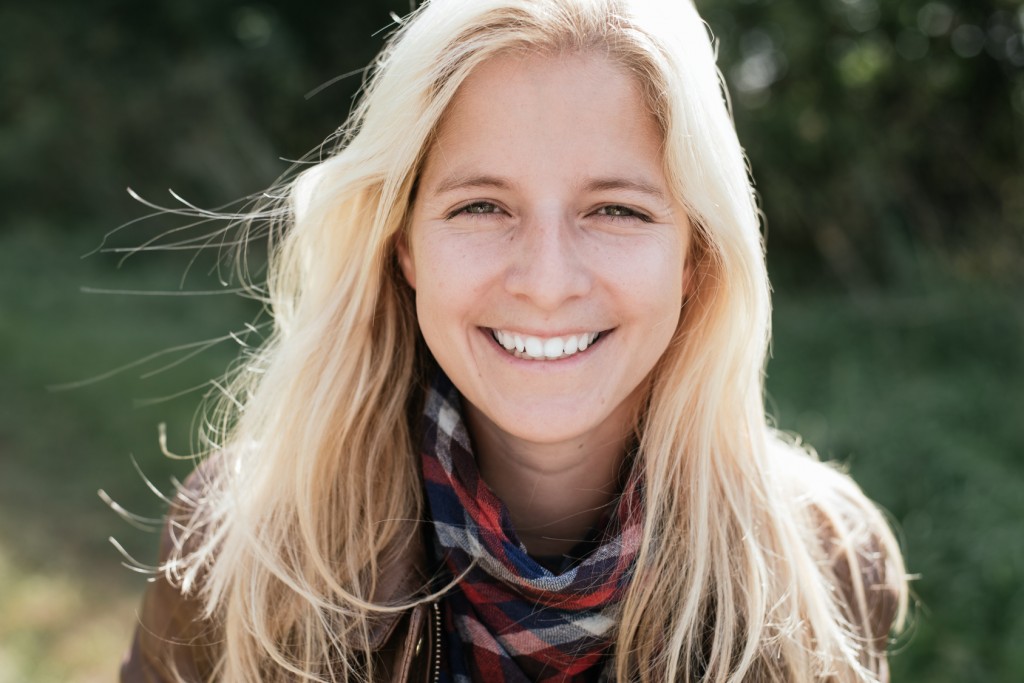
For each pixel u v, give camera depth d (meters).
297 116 8.58
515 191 1.25
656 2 1.27
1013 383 4.02
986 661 2.71
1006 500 3.12
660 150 1.27
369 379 1.50
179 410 4.88
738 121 5.91
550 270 1.23
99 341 5.81
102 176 8.67
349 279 1.47
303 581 1.43
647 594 1.38
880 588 1.57
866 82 5.92
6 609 3.36
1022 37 5.41
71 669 3.08
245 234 1.69
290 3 8.60
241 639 1.44
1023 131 5.41
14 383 5.23
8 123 8.88
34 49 8.76
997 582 2.86
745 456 1.48
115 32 8.80
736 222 1.34
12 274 7.17
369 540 1.45
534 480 1.46
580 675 1.41
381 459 1.51
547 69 1.22
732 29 5.91
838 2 5.83
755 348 1.44
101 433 4.69
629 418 1.48
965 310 4.66
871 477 3.41
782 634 1.41
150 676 1.55
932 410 3.77
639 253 1.27
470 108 1.25
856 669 1.42
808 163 5.86
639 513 1.39
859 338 4.80
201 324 6.29
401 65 1.30
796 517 1.53
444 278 1.29
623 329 1.30
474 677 1.40
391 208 1.37
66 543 3.82
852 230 5.80
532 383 1.30
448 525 1.38
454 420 1.41
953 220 5.56
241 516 1.46
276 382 1.51
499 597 1.35
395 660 1.42
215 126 8.37
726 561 1.43
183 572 1.53
